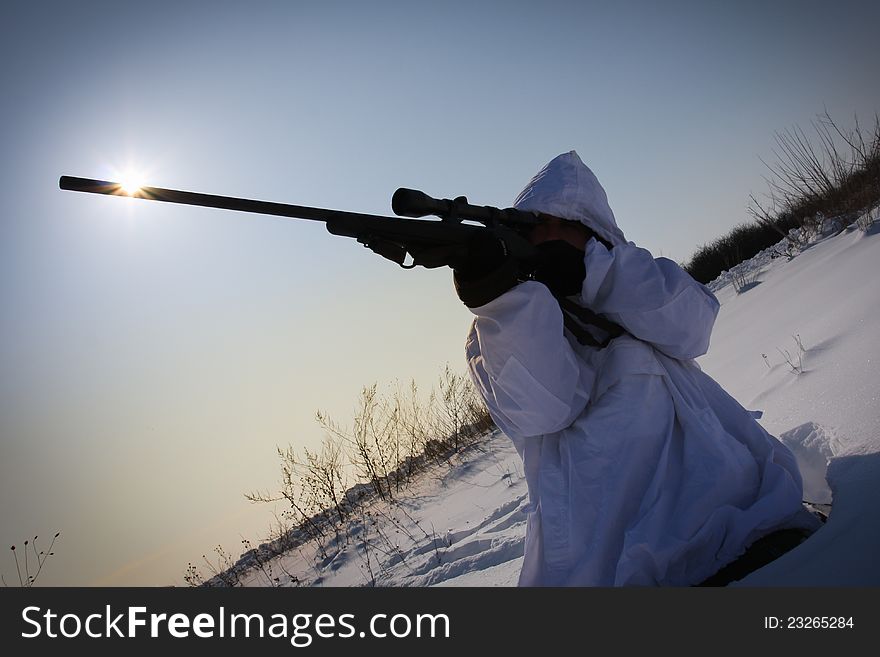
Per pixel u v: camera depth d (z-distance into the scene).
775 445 2.57
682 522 2.25
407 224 2.09
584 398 2.42
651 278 2.40
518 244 2.31
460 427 9.87
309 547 8.04
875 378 3.11
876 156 8.76
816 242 8.64
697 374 2.57
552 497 2.40
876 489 2.19
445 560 4.67
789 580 1.99
